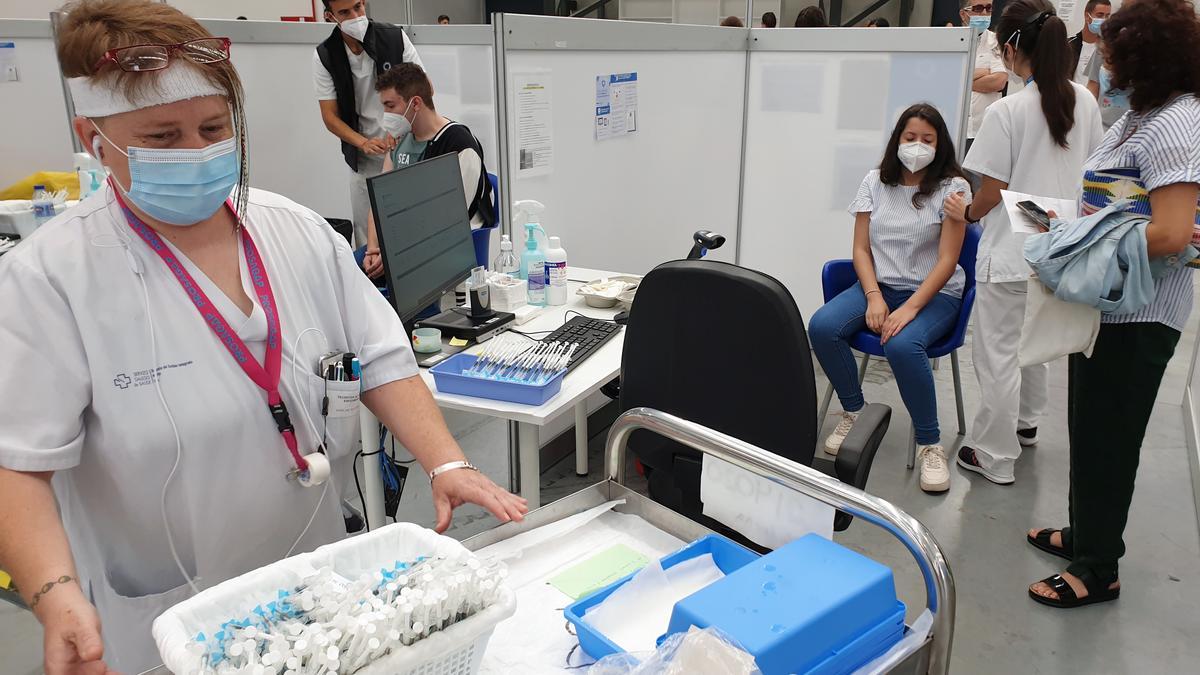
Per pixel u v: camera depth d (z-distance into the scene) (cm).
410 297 194
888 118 344
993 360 267
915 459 291
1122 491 204
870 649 88
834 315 285
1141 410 192
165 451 104
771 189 377
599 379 187
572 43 261
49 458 94
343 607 75
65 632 83
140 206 99
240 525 114
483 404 174
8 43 289
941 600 93
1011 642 203
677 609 85
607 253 306
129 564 112
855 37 338
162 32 93
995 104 247
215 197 101
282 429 112
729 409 169
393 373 123
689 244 356
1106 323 188
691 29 321
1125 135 181
